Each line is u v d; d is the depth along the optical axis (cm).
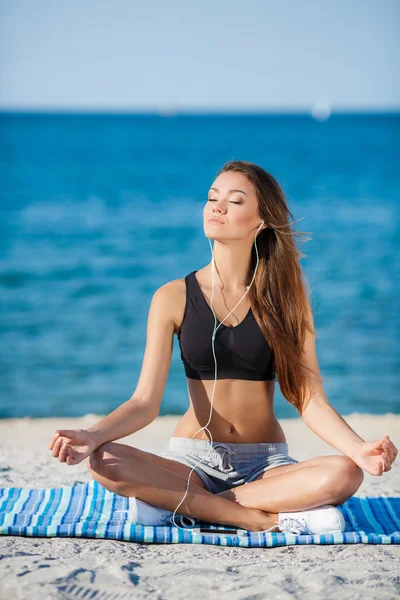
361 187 5644
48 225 3834
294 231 681
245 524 606
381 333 1925
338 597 463
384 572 506
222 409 650
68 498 680
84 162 7725
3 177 6300
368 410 1394
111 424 599
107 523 599
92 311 2162
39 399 1458
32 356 1741
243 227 646
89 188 5659
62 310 2172
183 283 664
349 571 510
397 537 579
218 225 646
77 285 2508
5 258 2936
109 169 7094
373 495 745
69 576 484
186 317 648
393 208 4456
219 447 646
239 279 664
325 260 2897
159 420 1229
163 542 573
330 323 2016
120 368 1662
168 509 606
